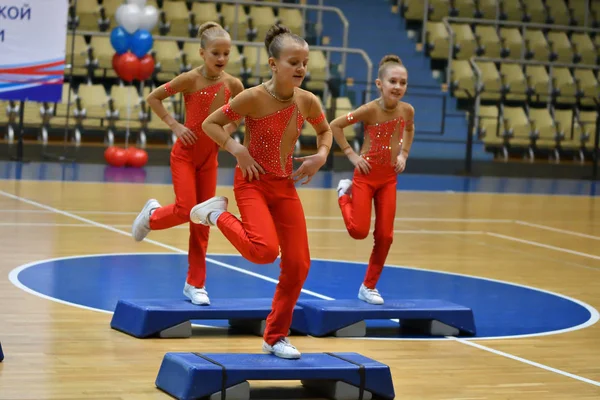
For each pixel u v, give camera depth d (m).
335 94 22.75
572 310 8.55
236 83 7.25
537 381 6.00
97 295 8.08
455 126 24.41
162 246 10.96
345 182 7.67
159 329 6.71
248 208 5.48
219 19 23.42
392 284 9.42
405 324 7.64
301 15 24.55
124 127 20.95
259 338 6.91
